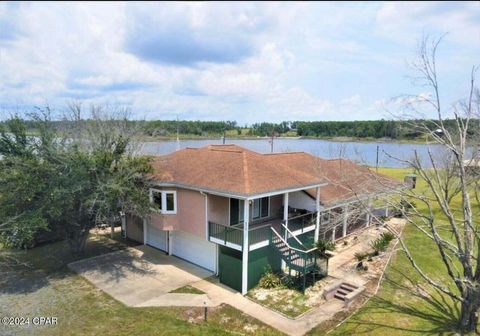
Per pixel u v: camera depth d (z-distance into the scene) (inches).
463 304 487.2
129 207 716.0
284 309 557.9
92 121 869.2
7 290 610.2
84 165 673.6
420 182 1379.2
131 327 493.0
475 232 480.7
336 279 664.4
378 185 762.2
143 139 973.2
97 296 589.3
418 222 1005.2
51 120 738.8
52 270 704.4
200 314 536.4
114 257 783.1
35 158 658.8
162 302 571.5
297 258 629.6
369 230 922.1
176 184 721.6
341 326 507.8
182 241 776.9
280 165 797.2
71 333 476.1
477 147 544.1
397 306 565.0
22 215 629.6
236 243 623.2
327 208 797.9
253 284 636.1
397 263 732.7
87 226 781.9
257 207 787.4
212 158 792.9
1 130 668.1
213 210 691.4
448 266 492.7
